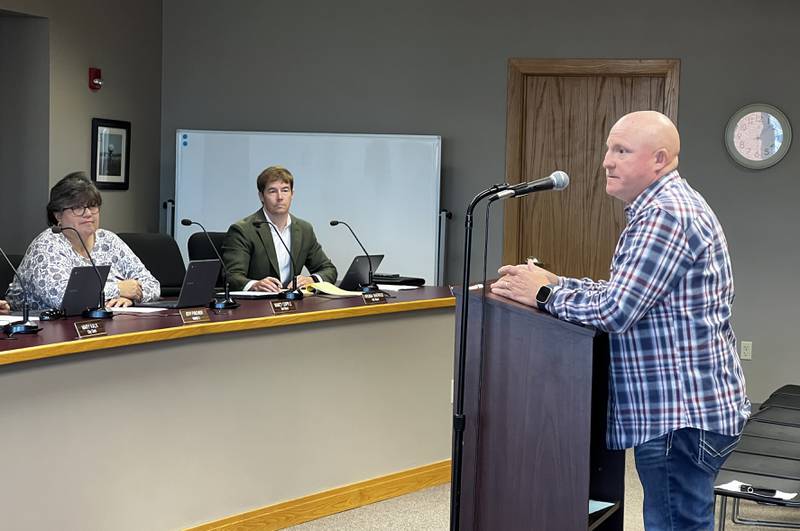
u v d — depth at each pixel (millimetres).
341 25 6516
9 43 5504
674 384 2363
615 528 2611
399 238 6316
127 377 3240
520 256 6504
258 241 4859
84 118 5793
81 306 3535
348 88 6527
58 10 5520
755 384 6352
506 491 2551
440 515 4098
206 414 3539
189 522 3498
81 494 3100
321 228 6359
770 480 3178
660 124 2414
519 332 2514
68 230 3941
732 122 6270
